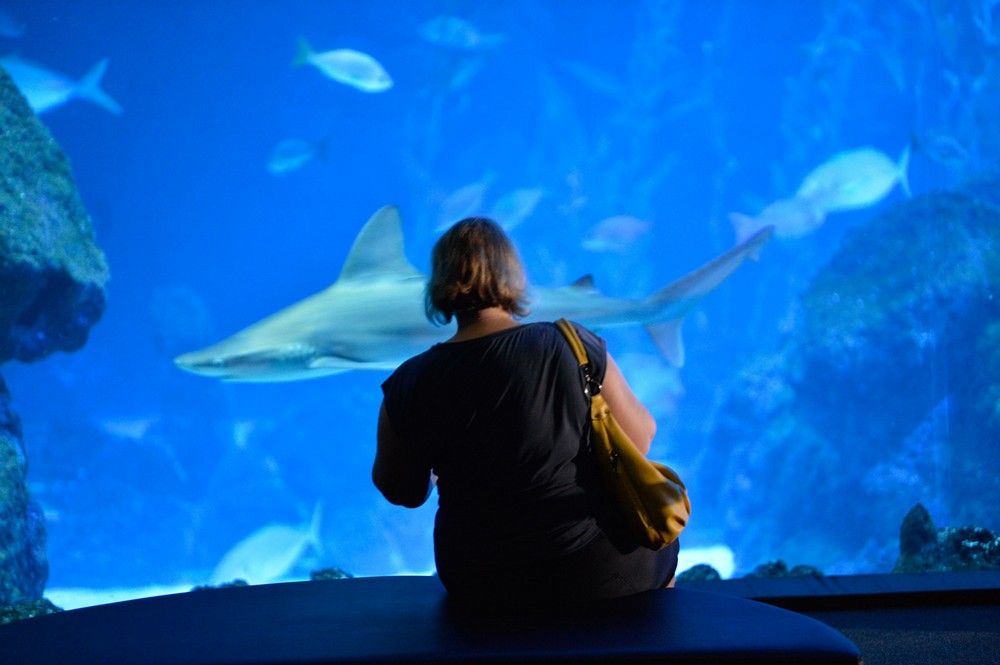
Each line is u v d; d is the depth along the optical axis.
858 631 3.37
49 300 7.97
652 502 2.11
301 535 10.58
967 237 11.82
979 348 11.28
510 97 23.14
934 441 11.80
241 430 22.92
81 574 18.69
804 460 13.34
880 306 12.13
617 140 22.75
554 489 2.09
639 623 1.92
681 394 19.44
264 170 24.95
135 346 23.50
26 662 1.90
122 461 21.09
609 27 21.75
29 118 7.91
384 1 22.19
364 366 6.41
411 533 15.46
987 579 3.88
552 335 2.14
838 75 19.25
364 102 23.89
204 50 22.53
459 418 2.09
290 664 1.78
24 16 19.75
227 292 26.28
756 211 21.89
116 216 24.03
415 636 1.92
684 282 6.33
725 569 14.34
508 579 2.10
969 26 14.62
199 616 2.28
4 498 7.00
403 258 6.50
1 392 7.63
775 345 15.22
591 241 11.45
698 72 21.38
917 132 15.60
